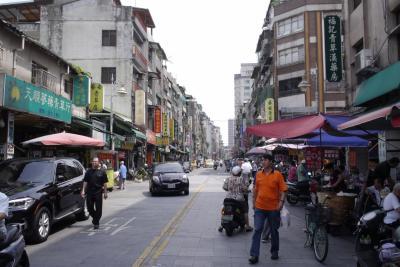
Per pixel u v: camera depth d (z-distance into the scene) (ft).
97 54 125.49
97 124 86.84
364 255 20.40
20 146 67.31
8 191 31.12
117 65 125.39
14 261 17.93
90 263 24.97
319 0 140.67
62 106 63.46
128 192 79.87
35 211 30.78
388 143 42.24
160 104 190.39
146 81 152.87
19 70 58.59
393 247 18.43
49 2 126.52
